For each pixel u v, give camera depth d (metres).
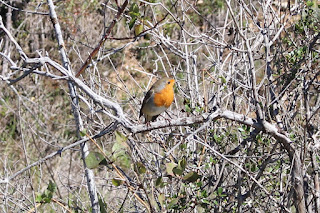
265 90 9.08
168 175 7.37
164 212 6.94
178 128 10.01
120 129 9.24
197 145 9.59
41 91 19.09
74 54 19.20
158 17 16.81
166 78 10.04
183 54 10.02
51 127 17.72
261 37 9.44
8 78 7.00
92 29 19.81
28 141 15.85
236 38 9.34
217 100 8.69
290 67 8.83
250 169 8.26
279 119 8.45
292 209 11.39
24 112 17.69
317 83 8.77
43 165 14.83
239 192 8.05
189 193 8.65
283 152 8.45
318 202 8.30
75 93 8.91
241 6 8.77
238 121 7.86
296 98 8.92
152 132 9.43
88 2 20.45
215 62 9.53
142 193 8.78
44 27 21.27
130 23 8.31
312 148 8.35
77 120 8.87
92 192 8.46
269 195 7.62
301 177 7.89
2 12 21.53
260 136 8.16
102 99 7.33
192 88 9.82
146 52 18.91
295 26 8.85
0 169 14.99
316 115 9.52
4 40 20.02
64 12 20.39
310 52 8.65
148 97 9.99
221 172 8.30
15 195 10.40
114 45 19.16
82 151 8.68
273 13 8.84
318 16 8.84
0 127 17.14
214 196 8.68
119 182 6.80
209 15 19.75
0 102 18.08
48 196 7.39
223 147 8.62
